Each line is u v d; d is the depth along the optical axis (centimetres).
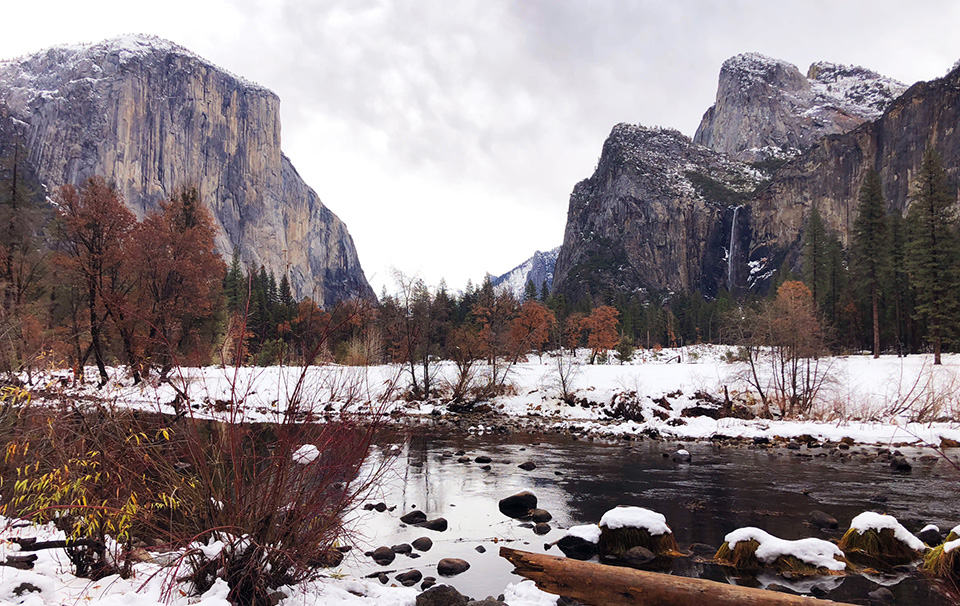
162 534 540
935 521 1130
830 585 760
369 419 575
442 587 612
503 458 1953
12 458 543
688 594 468
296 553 539
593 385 3578
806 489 1438
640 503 1277
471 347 3619
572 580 509
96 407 540
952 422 2527
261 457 530
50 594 464
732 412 2956
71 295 3177
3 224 3494
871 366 4059
